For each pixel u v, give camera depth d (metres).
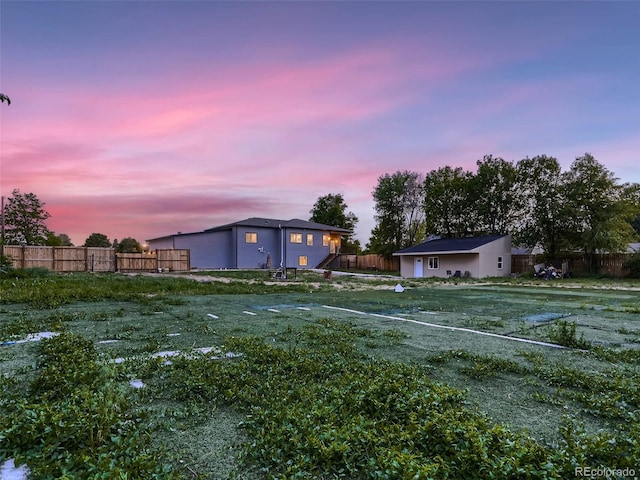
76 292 9.21
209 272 23.31
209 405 2.55
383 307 8.49
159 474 1.65
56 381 2.75
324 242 35.09
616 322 6.48
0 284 10.83
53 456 1.75
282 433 2.03
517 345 4.57
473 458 1.72
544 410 2.52
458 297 11.01
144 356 3.78
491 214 27.77
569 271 22.66
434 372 3.39
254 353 3.81
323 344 4.52
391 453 1.78
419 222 34.91
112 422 2.04
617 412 2.39
